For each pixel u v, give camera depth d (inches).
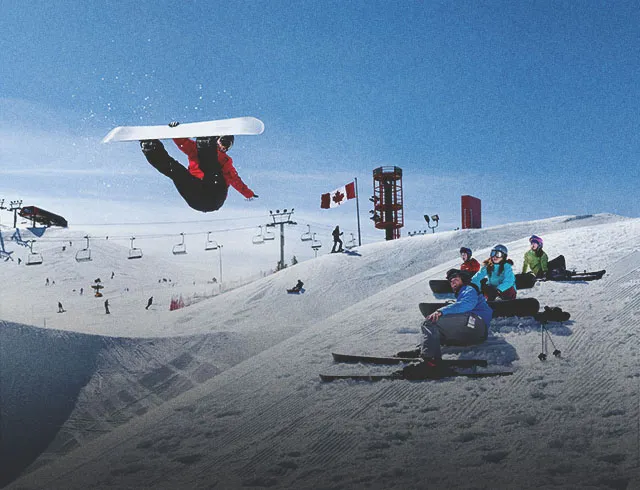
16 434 469.4
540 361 303.1
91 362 649.6
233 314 1210.6
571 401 233.9
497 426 216.7
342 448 220.2
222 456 240.2
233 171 159.6
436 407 250.8
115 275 3860.7
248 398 335.0
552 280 524.4
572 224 1561.3
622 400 224.5
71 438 472.7
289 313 1149.7
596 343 323.9
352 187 1667.1
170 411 348.2
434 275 748.0
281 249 2100.1
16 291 3097.9
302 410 283.7
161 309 2133.4
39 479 283.7
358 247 1578.5
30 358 610.2
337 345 435.8
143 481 226.5
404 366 323.3
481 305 337.1
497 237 1482.5
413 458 196.9
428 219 1787.6
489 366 305.3
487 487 163.8
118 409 542.9
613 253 597.9
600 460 172.1
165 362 687.1
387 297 634.8
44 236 4852.4
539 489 156.9
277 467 211.3
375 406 266.7
